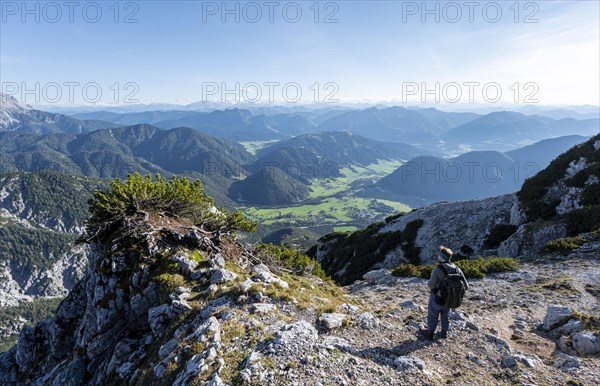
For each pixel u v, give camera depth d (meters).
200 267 15.91
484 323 11.60
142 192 19.23
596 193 28.89
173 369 9.15
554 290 15.49
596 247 21.27
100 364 14.37
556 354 9.43
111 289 15.71
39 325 21.58
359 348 8.95
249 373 7.58
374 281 22.50
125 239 17.39
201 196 22.94
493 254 33.00
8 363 21.25
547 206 32.50
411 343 9.47
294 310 11.43
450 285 9.12
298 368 7.76
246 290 12.52
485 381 7.76
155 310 13.48
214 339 9.44
